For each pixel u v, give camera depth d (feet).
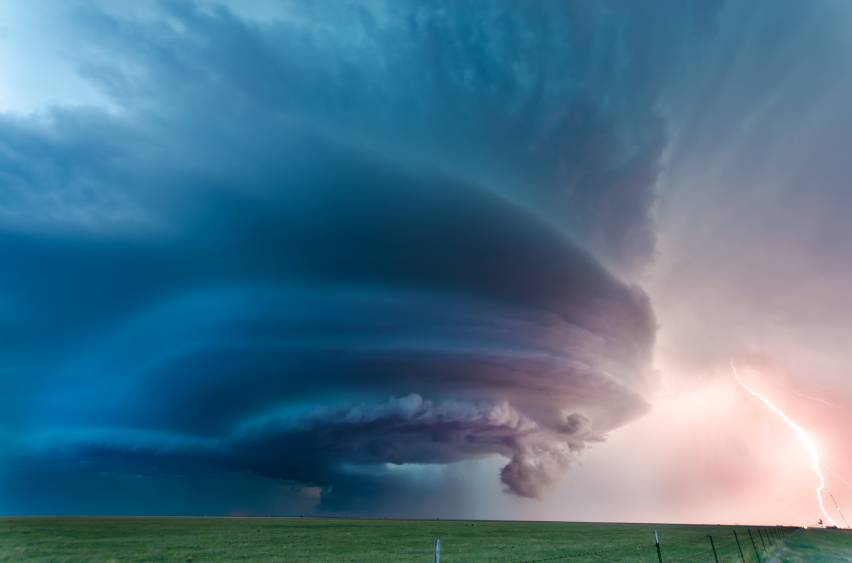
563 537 219.20
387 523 417.08
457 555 128.57
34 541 160.04
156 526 268.00
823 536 263.90
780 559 126.00
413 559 118.62
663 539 207.31
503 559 118.42
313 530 257.14
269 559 116.88
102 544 153.38
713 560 108.47
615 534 254.88
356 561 113.29
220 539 178.81
